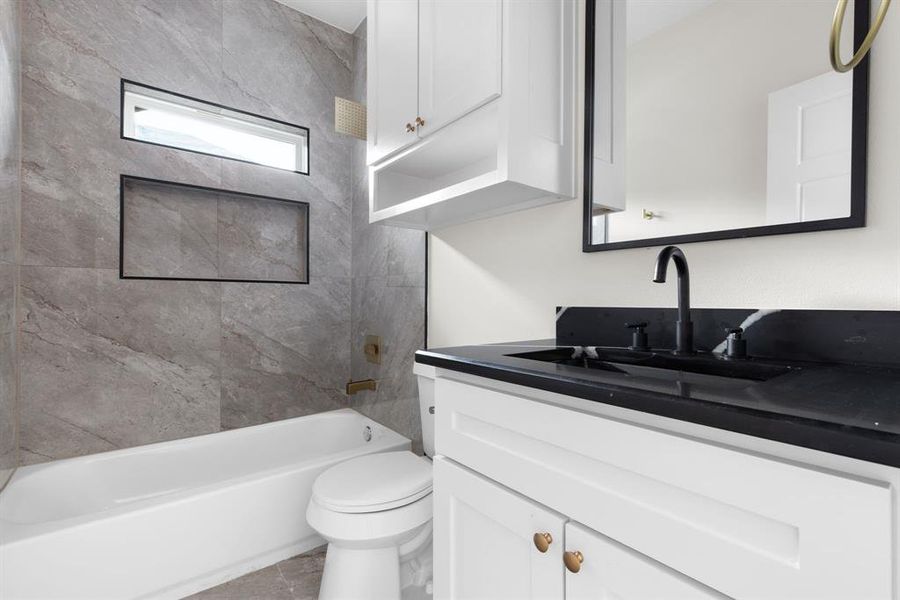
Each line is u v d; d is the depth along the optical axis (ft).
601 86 4.06
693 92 3.39
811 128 2.78
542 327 4.64
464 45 4.08
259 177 7.47
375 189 5.53
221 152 7.41
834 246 2.74
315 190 8.13
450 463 3.00
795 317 2.83
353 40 8.49
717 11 3.25
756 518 1.57
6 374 5.12
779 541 1.51
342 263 8.46
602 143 4.04
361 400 8.09
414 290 6.64
